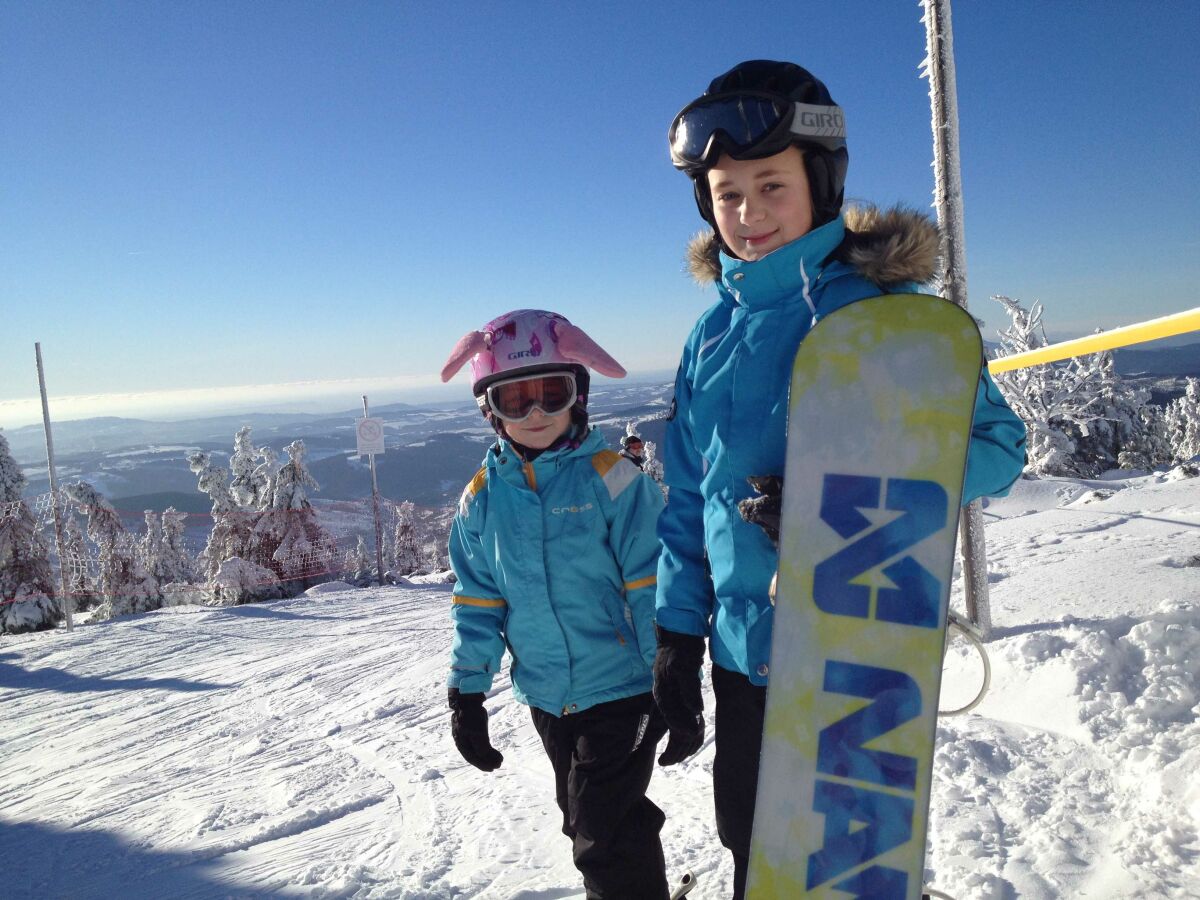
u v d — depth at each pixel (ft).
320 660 28.68
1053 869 6.04
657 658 5.17
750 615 4.68
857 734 3.90
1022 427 4.14
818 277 4.44
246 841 10.84
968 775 7.91
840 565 3.97
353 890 8.29
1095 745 8.01
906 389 3.92
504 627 6.61
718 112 4.31
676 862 7.50
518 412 6.16
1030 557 16.74
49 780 17.38
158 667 31.83
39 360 46.50
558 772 6.30
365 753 15.05
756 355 4.60
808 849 3.95
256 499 70.18
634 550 6.19
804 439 4.09
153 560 83.56
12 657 36.88
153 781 15.75
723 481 4.80
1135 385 70.28
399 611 41.47
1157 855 5.92
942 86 10.64
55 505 47.34
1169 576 11.76
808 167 4.40
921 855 3.74
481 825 9.62
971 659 10.61
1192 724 7.72
